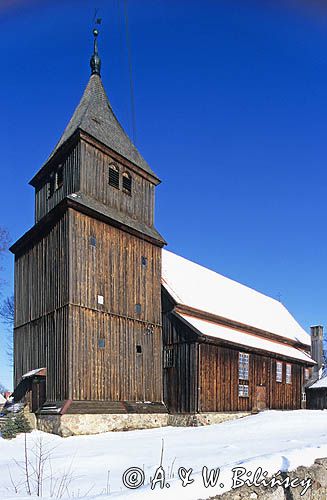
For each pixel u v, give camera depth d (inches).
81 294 960.3
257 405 1280.8
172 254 1507.1
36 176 1158.3
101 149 1071.0
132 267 1096.2
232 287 1696.6
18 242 1131.9
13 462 553.3
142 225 1154.7
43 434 855.7
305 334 1849.2
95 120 1111.6
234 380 1203.9
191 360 1097.4
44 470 478.0
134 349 1060.5
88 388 930.7
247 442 682.8
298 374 1528.1
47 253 1029.8
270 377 1365.7
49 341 975.0
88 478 428.1
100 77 1222.9
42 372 960.9
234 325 1365.7
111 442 757.3
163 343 1160.8
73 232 969.5
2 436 818.8
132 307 1076.5
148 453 578.6
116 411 962.1
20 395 1043.9
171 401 1114.1
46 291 1015.0
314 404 1598.2
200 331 1098.1
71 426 869.2
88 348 948.6
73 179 1033.5
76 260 964.0
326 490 459.5
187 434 864.3
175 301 1158.3
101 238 1027.9
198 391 1079.6
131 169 1154.0
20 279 1125.7
